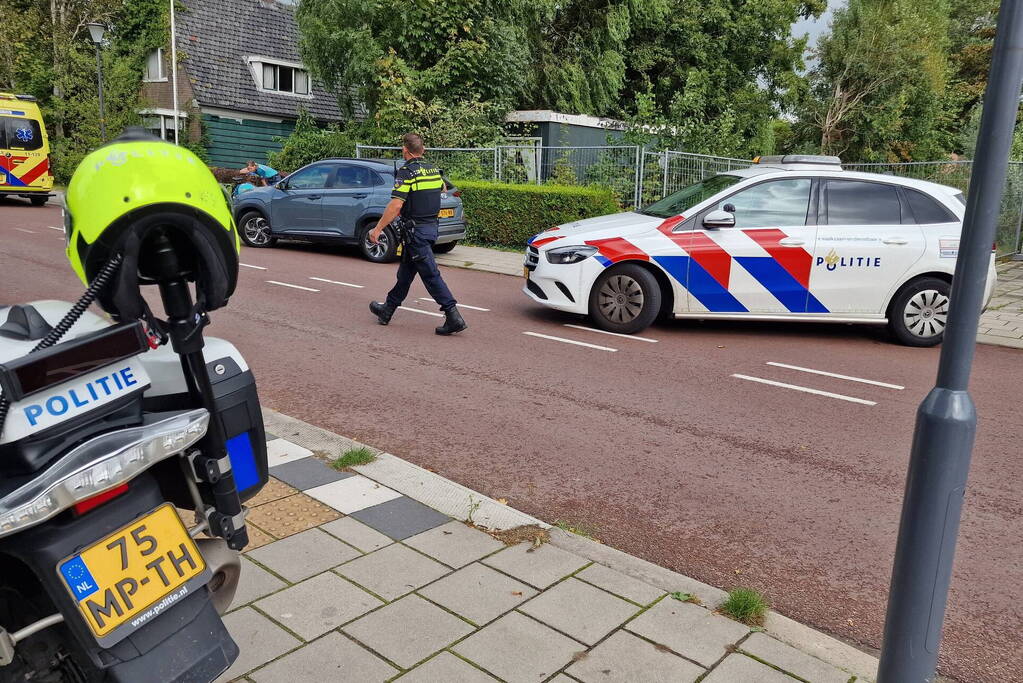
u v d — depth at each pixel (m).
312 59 21.02
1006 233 15.95
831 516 4.40
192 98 27.17
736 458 5.20
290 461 4.61
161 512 2.11
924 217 8.53
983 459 5.40
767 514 4.39
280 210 14.33
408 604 3.19
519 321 9.23
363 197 13.45
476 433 5.46
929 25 24.27
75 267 2.12
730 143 20.11
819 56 24.59
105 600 1.96
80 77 25.95
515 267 13.38
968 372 2.26
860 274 8.44
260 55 29.48
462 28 19.94
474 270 13.23
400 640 2.96
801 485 4.81
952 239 8.45
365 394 6.23
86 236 2.01
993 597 3.66
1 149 21.19
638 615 3.19
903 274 8.44
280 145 29.53
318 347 7.65
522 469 4.87
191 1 29.08
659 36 25.22
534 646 2.96
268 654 2.85
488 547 3.69
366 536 3.74
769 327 9.43
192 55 28.03
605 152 16.61
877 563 3.91
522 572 3.48
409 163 8.03
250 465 2.64
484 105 19.36
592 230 8.82
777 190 8.62
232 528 2.42
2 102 21.31
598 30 23.45
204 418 2.18
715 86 25.64
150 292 9.39
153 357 2.59
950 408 2.24
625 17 23.06
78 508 1.96
